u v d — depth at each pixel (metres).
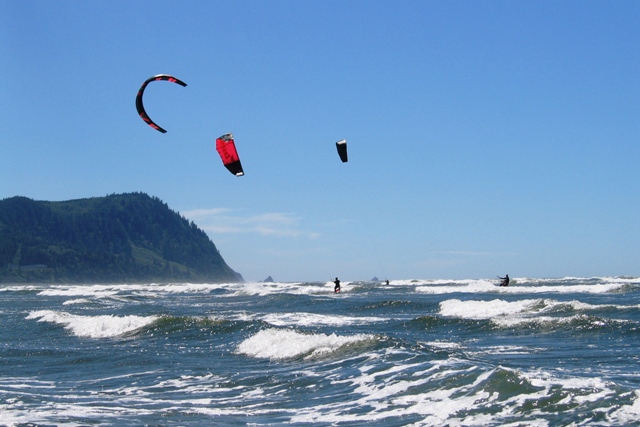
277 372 16.66
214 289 87.62
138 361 19.45
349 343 18.97
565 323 24.14
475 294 54.25
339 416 12.04
